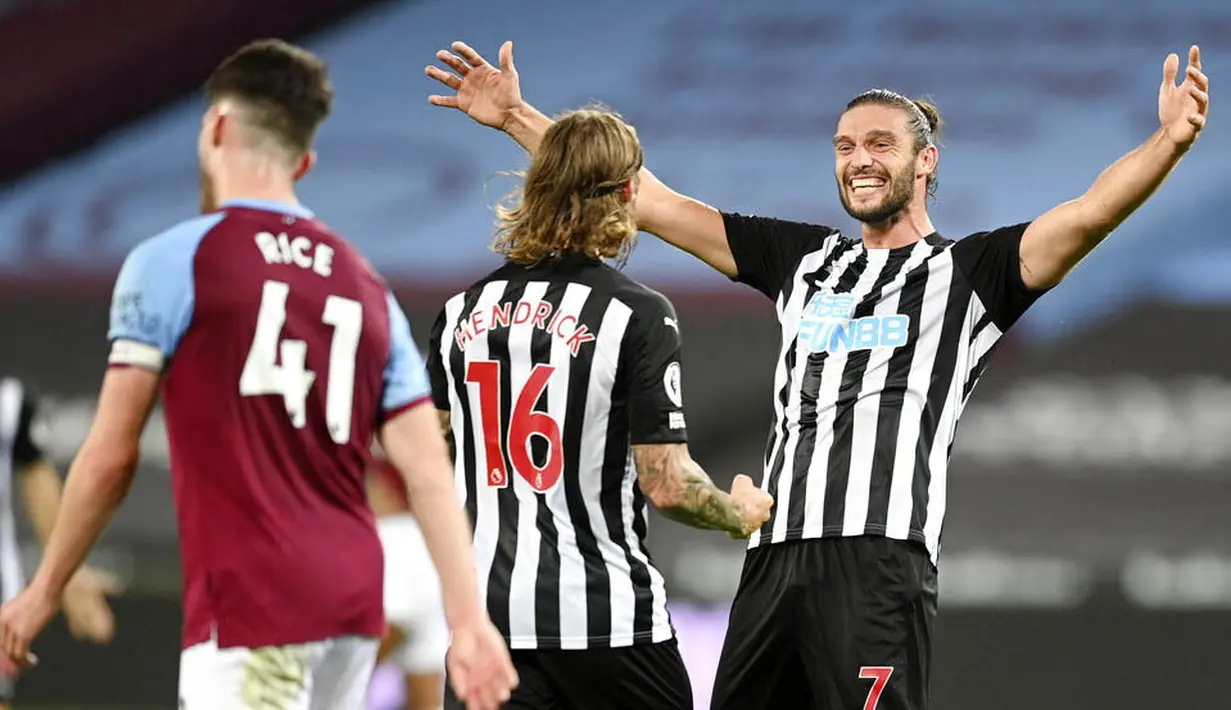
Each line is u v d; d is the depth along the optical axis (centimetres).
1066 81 4306
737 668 1512
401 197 4425
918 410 1469
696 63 4466
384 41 4603
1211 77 4234
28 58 4597
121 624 3484
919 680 1447
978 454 3744
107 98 4597
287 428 1034
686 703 1402
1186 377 3847
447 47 4591
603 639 1343
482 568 1352
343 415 1055
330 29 4619
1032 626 3525
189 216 4556
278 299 1038
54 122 4575
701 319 3875
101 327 4253
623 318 1341
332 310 1056
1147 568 3600
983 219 4225
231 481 1020
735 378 3844
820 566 1459
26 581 3475
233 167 1072
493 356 1369
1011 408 3791
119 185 4566
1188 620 3519
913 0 4416
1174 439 3747
